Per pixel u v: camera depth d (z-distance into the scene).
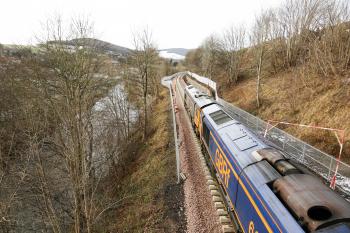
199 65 78.19
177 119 28.94
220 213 11.17
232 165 9.74
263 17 35.69
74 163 13.93
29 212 18.17
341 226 5.20
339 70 22.58
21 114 19.44
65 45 17.03
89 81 17.56
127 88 34.00
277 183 7.14
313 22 33.06
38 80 19.14
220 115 14.73
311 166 14.07
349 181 11.72
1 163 16.62
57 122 16.81
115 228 15.23
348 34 25.02
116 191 21.30
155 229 12.59
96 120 24.86
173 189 15.34
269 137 18.45
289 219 5.91
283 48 35.16
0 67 24.55
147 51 28.80
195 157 17.72
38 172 15.61
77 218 13.56
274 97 27.75
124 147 28.12
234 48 42.16
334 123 18.19
